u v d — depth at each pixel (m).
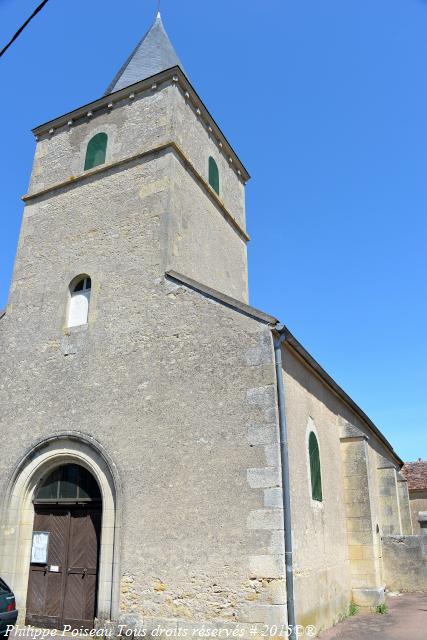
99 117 12.80
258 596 7.20
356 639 8.45
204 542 7.75
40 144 13.45
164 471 8.39
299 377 9.87
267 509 7.51
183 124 12.13
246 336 8.59
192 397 8.63
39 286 11.43
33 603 9.07
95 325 10.20
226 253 13.16
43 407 10.04
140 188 11.20
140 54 15.05
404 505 19.47
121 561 8.19
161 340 9.32
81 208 11.81
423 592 13.55
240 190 15.25
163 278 9.84
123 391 9.30
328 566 9.77
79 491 9.39
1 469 9.91
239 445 8.01
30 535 9.52
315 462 9.95
